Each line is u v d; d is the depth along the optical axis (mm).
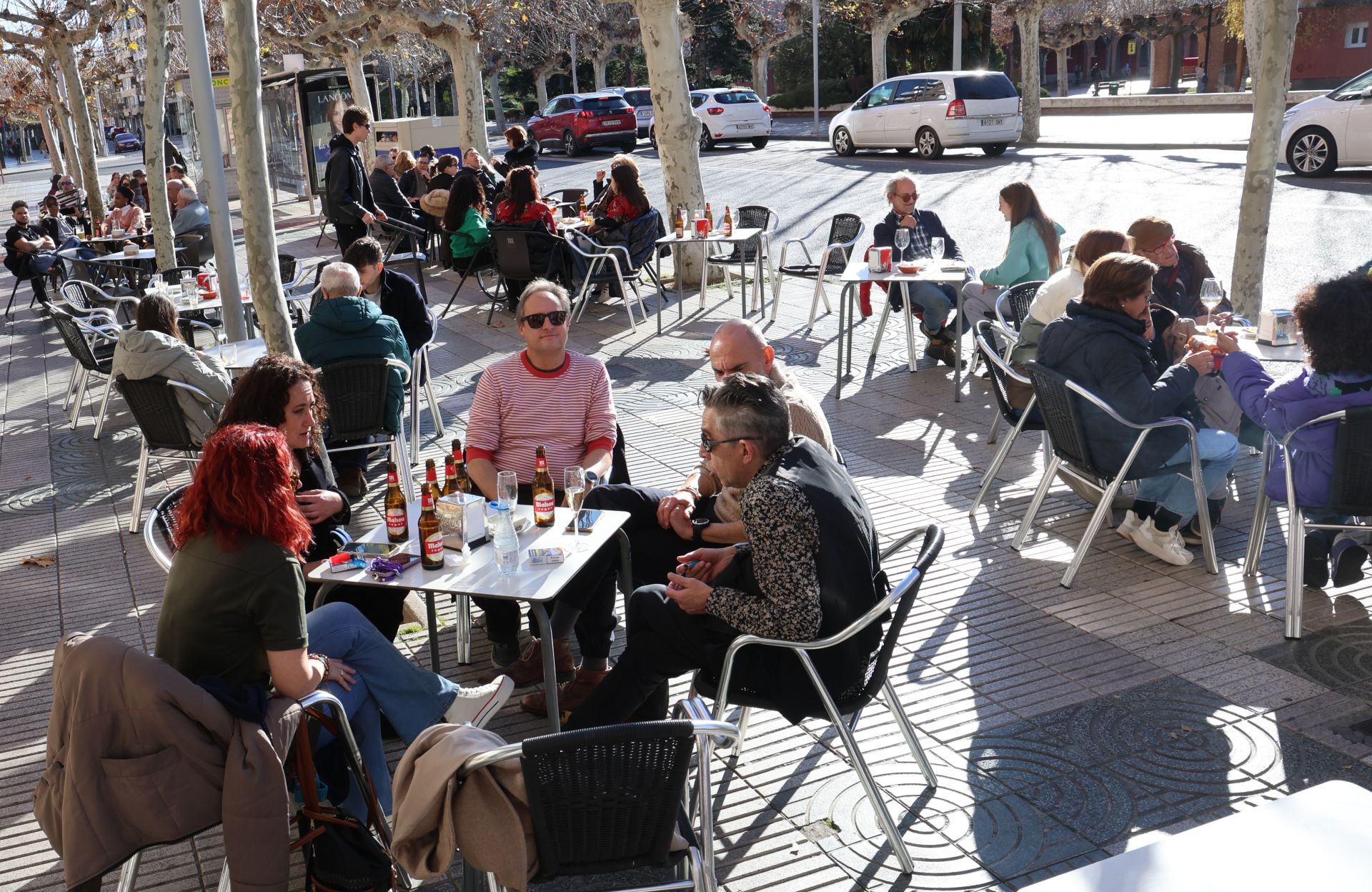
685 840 2771
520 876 2475
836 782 3729
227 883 2930
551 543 3832
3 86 43688
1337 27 30531
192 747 2666
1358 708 3945
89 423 8641
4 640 5086
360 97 24125
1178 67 44844
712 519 4301
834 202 17578
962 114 22859
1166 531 5219
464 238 11867
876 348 8797
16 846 3633
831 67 42406
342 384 6020
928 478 6457
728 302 11547
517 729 4148
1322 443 4465
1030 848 3334
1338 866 1675
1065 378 4918
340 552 3787
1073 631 4621
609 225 10930
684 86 11984
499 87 53500
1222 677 4203
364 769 3117
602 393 4824
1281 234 12266
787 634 3191
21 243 13547
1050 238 7781
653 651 3492
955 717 4051
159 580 5668
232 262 7570
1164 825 3395
